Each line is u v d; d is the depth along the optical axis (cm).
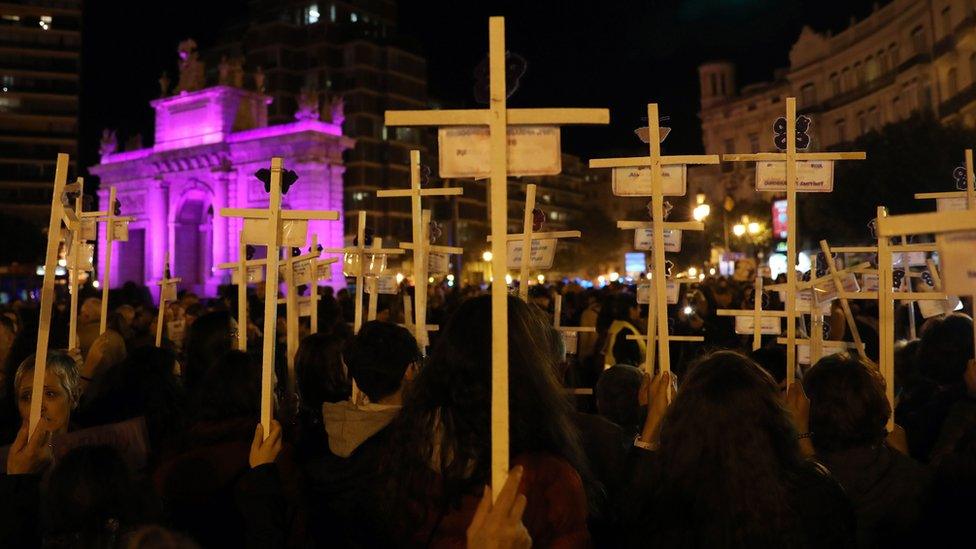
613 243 8981
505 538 212
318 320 870
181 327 917
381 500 284
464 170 248
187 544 161
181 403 496
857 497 316
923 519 313
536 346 277
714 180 8106
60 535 284
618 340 793
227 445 383
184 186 5081
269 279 360
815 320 557
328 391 438
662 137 420
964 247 217
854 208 3869
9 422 594
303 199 4406
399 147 7381
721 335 959
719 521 247
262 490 335
